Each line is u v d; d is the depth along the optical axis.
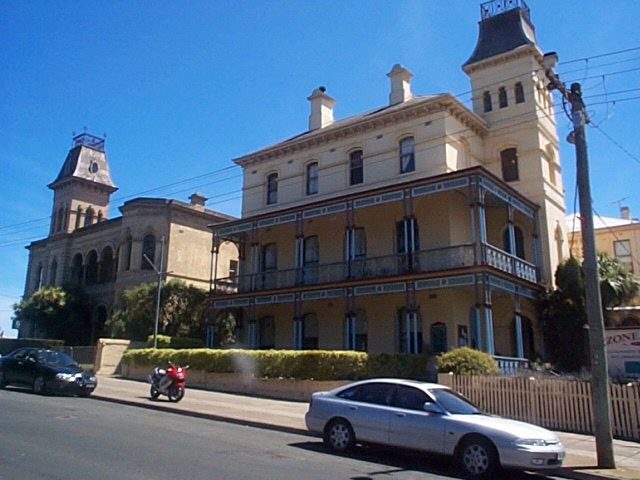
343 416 10.83
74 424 12.19
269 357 21.48
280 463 9.10
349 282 24.30
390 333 25.66
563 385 14.67
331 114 35.34
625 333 16.53
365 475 8.63
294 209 27.39
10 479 7.11
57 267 46.88
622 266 25.41
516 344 23.00
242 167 34.50
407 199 23.56
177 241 38.34
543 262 26.56
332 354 19.94
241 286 29.66
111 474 7.54
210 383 23.44
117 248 41.62
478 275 20.94
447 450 9.49
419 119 26.89
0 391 18.94
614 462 10.32
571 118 12.16
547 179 28.12
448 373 16.75
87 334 41.97
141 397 19.08
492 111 29.70
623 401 13.73
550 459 8.95
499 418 10.04
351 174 29.22
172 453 9.30
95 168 53.75
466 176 22.12
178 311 33.09
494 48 30.34
